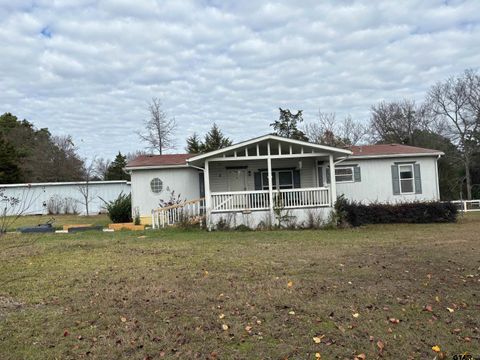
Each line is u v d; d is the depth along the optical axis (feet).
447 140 124.06
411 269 25.88
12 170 130.00
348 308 18.63
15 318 17.94
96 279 24.73
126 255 32.99
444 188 121.19
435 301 19.54
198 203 58.85
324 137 137.18
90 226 57.47
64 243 40.45
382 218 58.34
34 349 14.73
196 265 28.35
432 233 45.44
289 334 15.79
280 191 54.54
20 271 27.35
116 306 19.43
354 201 62.13
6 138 152.87
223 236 45.70
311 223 53.78
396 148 73.26
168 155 77.77
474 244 35.81
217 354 14.14
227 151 54.29
